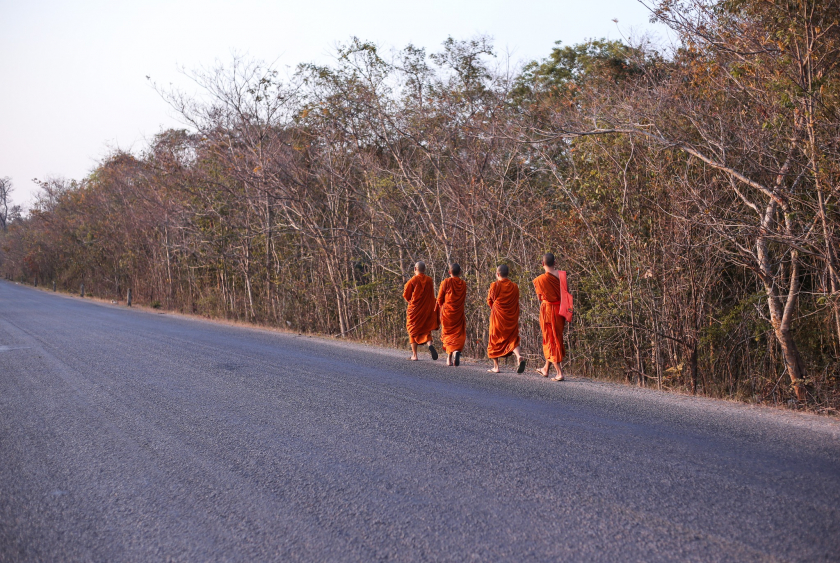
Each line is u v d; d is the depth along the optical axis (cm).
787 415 584
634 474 416
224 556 313
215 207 2102
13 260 6375
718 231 859
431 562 300
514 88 1600
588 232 1117
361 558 306
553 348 807
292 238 1964
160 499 392
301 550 317
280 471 440
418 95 1485
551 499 375
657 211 1004
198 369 891
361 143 1627
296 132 1772
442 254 1412
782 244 917
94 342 1233
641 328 977
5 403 672
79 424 580
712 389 964
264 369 892
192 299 2541
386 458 464
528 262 1202
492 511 360
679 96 1027
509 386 757
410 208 1530
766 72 841
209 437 530
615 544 313
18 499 396
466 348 1282
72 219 3978
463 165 1326
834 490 378
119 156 3000
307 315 1888
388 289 1556
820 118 796
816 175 771
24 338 1298
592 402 654
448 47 1493
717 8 852
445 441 506
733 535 318
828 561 290
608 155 1084
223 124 1797
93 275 4016
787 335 884
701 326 1023
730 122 957
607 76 1320
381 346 1317
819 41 807
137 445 511
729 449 469
